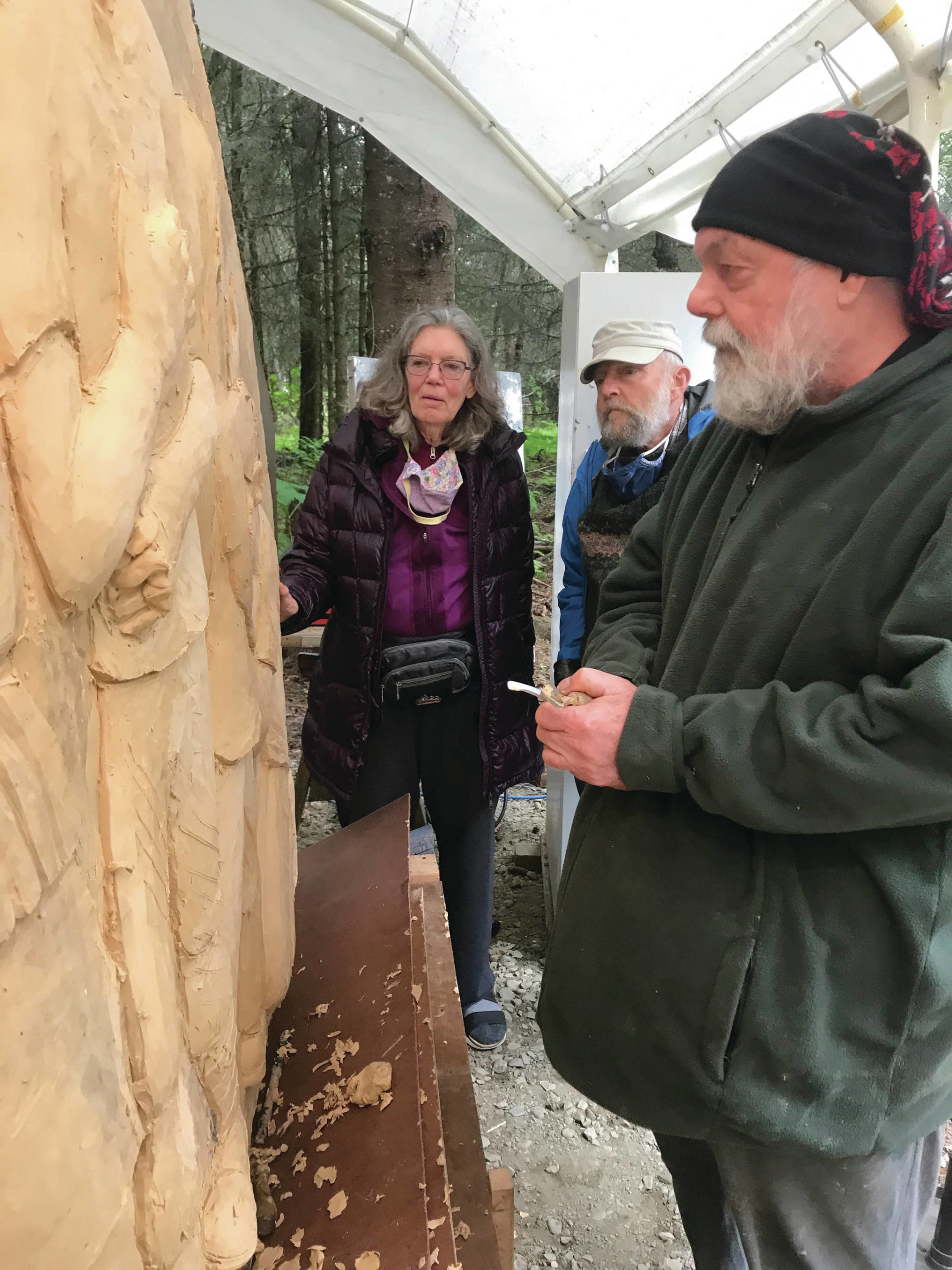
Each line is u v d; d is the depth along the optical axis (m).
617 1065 0.89
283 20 1.73
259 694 0.72
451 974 1.12
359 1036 0.88
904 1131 0.78
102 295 0.42
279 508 3.89
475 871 1.75
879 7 1.09
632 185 1.77
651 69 1.51
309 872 1.21
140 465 0.42
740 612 0.81
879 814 0.68
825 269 0.75
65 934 0.40
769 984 0.77
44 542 0.37
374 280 3.10
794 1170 0.85
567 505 1.83
